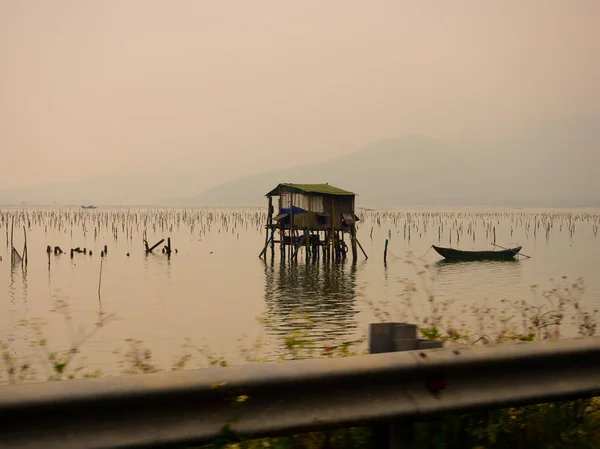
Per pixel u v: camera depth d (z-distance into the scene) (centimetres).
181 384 462
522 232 10825
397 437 536
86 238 8769
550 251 7181
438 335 951
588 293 3628
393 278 4722
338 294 3916
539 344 578
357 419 510
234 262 5866
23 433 426
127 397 446
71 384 441
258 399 487
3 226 11188
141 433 453
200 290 4100
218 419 477
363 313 3080
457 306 3150
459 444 585
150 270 5231
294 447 563
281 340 2353
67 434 435
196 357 1862
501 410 616
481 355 550
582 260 6081
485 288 4106
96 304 3509
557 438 610
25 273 5009
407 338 586
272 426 487
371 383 519
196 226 11888
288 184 5800
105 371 1557
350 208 5859
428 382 538
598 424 637
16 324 2792
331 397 507
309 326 1057
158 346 2259
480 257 6066
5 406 416
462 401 545
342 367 505
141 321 2933
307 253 5606
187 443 464
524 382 573
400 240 8919
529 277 4728
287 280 4631
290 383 489
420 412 529
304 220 5631
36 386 434
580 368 595
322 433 574
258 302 3600
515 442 604
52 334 2544
